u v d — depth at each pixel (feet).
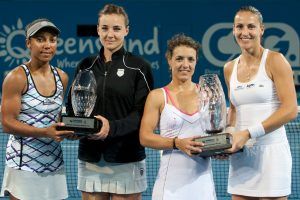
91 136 20.83
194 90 21.02
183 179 20.62
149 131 20.75
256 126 20.02
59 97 21.38
